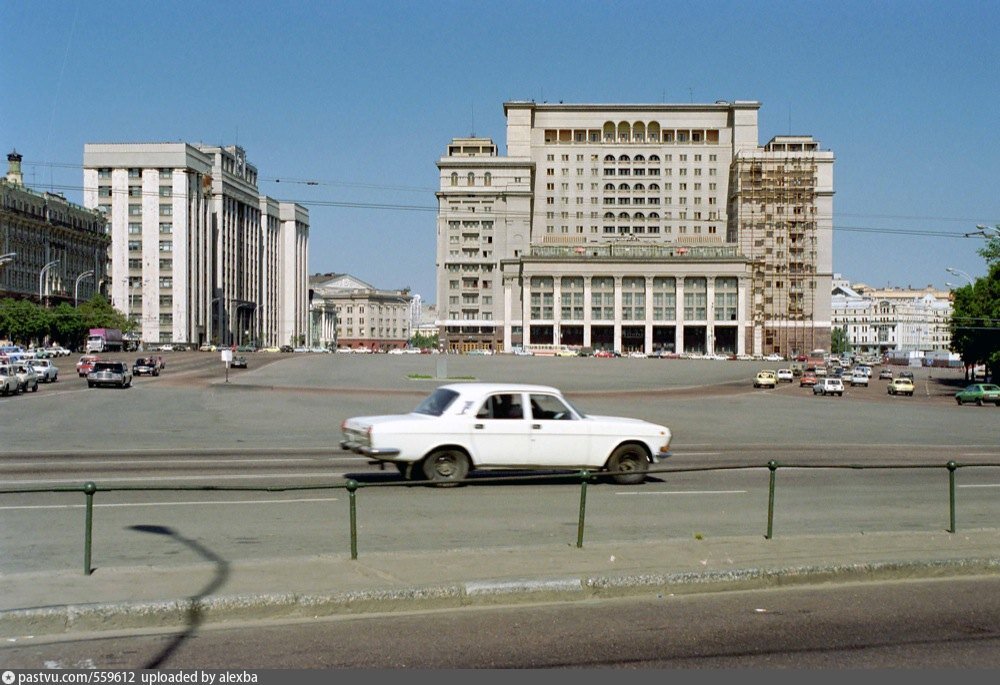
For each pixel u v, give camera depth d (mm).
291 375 76312
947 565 9930
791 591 9203
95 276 143625
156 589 8227
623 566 9375
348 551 10570
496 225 179875
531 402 16594
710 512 13930
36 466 19047
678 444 28172
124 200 154875
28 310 106188
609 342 172625
